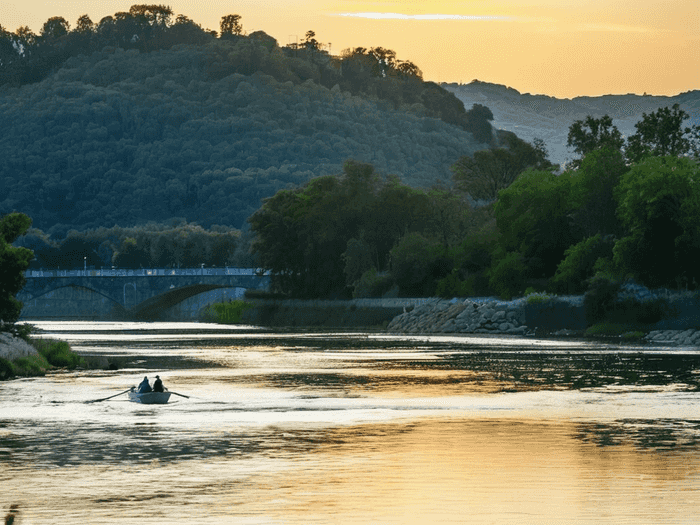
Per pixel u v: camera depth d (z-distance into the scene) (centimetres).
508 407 13638
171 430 11506
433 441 10562
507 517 7206
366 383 17500
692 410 13175
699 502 7644
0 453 9881
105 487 8238
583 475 8675
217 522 7075
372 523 7050
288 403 14312
